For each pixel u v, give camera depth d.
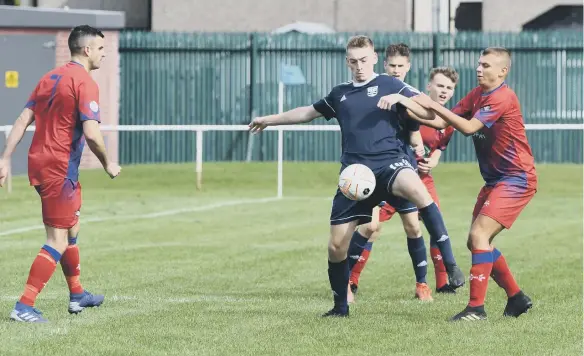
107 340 18.95
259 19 86.12
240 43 66.44
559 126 48.03
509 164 21.20
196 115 66.56
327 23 85.31
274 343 18.80
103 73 62.94
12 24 59.94
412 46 65.62
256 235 36.22
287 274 27.94
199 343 18.77
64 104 20.48
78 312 21.67
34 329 19.91
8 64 60.34
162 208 44.66
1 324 20.36
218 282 26.50
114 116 63.69
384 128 21.25
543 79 65.88
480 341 19.11
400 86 21.33
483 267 21.06
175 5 86.56
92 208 44.41
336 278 21.28
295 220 40.59
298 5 85.62
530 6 97.31
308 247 33.22
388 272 28.45
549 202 47.78
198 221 40.16
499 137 21.11
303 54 66.19
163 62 66.12
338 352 18.16
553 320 21.16
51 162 20.48
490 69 20.91
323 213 43.00
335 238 21.06
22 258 30.23
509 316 21.59
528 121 66.19
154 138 65.94
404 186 21.31
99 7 88.81
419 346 18.66
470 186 54.28
